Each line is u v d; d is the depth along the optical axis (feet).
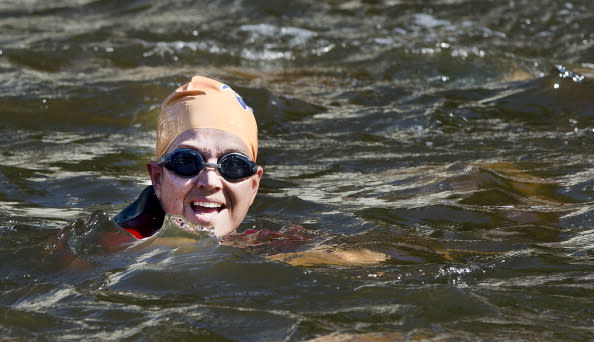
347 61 106.52
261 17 127.85
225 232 42.80
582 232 45.75
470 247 42.96
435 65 102.89
